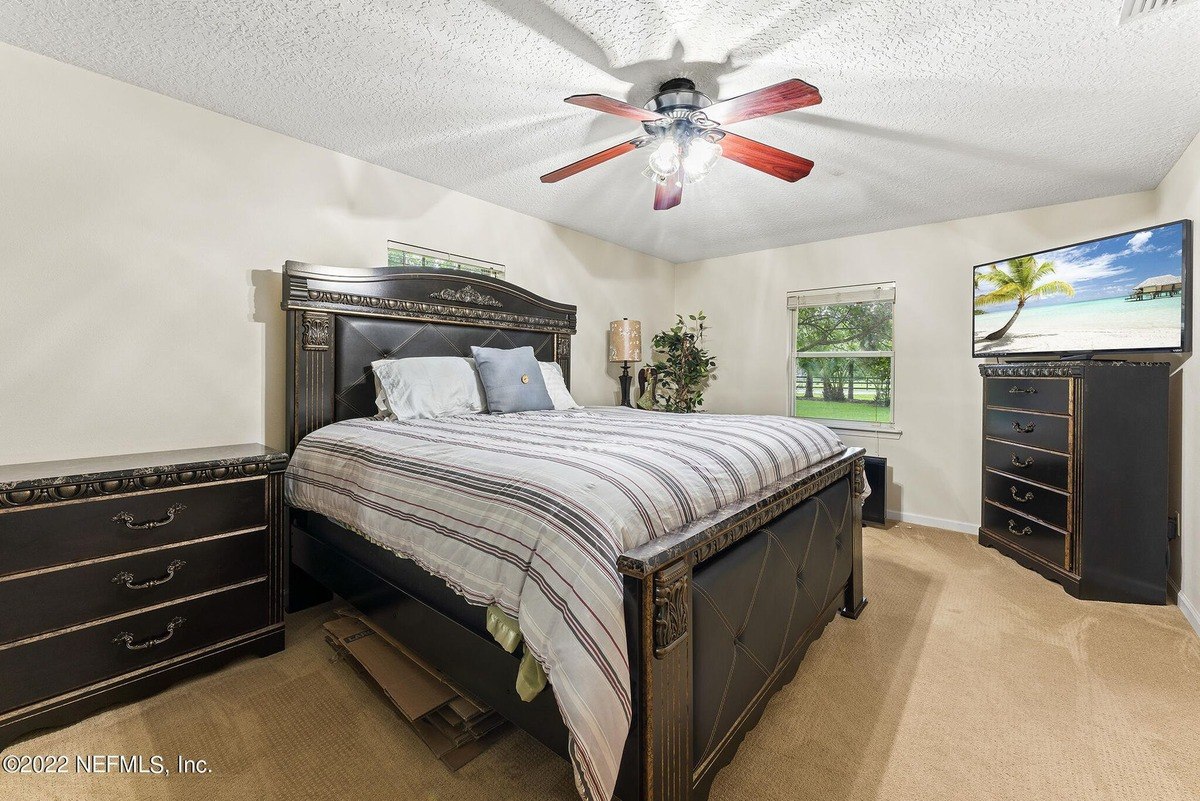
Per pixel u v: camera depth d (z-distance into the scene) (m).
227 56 1.87
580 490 1.17
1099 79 1.91
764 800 1.30
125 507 1.66
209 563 1.83
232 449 2.19
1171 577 2.59
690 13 1.60
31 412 1.87
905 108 2.15
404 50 1.82
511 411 2.76
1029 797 1.31
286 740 1.50
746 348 4.67
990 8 1.55
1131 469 2.46
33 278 1.87
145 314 2.11
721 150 2.06
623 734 1.00
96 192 1.99
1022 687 1.77
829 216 3.58
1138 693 1.74
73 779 1.36
